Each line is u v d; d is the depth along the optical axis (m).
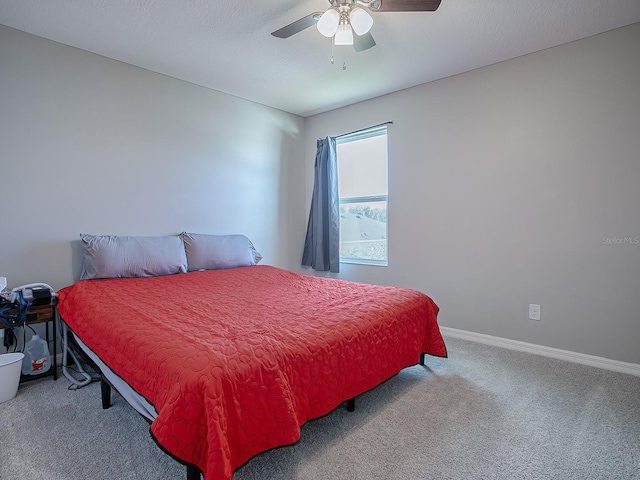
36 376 2.24
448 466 1.46
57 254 2.59
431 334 2.37
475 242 3.02
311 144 4.34
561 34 2.42
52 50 2.54
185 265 3.02
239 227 3.76
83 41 2.55
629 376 2.31
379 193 3.77
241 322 1.67
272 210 4.07
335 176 3.98
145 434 1.67
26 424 1.74
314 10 2.17
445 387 2.16
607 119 2.40
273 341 1.46
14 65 2.38
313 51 2.69
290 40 2.54
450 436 1.66
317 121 4.26
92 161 2.74
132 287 2.38
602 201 2.43
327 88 3.43
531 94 2.70
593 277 2.48
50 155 2.54
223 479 1.06
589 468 1.45
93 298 2.10
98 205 2.78
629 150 2.33
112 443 1.59
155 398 1.24
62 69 2.58
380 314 1.97
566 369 2.42
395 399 2.01
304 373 1.47
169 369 1.24
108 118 2.82
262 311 1.88
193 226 3.38
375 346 1.85
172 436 1.10
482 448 1.57
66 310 2.20
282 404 1.30
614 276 2.40
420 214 3.35
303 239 4.43
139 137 2.99
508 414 1.85
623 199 2.36
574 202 2.54
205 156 3.45
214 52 2.71
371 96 3.65
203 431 1.14
